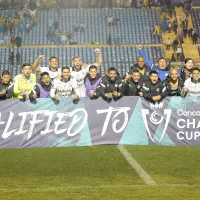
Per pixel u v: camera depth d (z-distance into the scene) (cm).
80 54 4006
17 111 1163
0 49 3962
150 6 4388
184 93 1179
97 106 1184
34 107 1167
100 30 4216
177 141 1195
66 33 4119
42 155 1104
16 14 4222
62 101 1173
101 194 809
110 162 1038
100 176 928
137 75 1209
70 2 4362
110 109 1188
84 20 4275
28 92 1226
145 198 787
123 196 798
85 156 1091
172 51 4072
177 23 4262
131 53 4031
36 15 4259
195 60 4016
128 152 1123
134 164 1018
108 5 4391
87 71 1288
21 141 1167
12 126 1164
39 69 1330
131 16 4331
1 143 1162
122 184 870
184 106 1191
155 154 1108
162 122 1194
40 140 1172
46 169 984
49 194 809
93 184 871
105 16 4322
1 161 1054
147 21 4294
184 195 803
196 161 1048
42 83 1186
